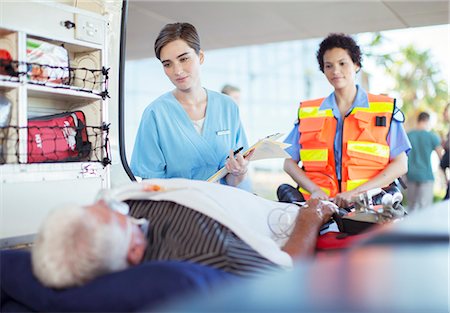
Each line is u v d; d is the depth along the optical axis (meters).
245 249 1.20
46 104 1.86
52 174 1.64
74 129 1.76
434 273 0.54
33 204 1.58
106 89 1.86
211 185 1.55
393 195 1.82
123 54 2.15
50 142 1.66
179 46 2.19
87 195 1.77
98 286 0.99
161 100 2.36
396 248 0.62
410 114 9.93
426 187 5.34
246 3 4.36
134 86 8.29
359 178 2.39
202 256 1.16
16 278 1.17
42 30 1.63
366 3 4.04
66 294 1.02
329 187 2.45
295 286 0.56
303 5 4.29
